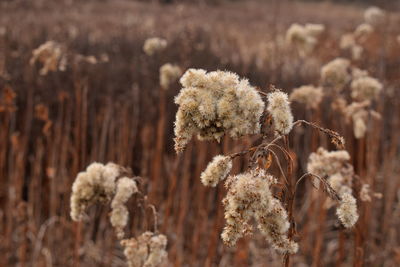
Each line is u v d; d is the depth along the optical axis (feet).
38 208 16.66
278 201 5.70
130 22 43.68
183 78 6.03
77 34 35.22
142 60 27.22
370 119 14.30
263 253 15.87
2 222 16.69
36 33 31.27
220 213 12.94
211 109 5.64
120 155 16.33
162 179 17.24
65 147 16.44
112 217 8.00
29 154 19.42
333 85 13.56
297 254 16.08
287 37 17.65
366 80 12.71
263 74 25.17
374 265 14.96
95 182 7.99
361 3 72.74
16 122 19.62
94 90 21.65
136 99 19.75
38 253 15.20
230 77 5.92
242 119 5.65
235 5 65.67
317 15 54.95
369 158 14.19
